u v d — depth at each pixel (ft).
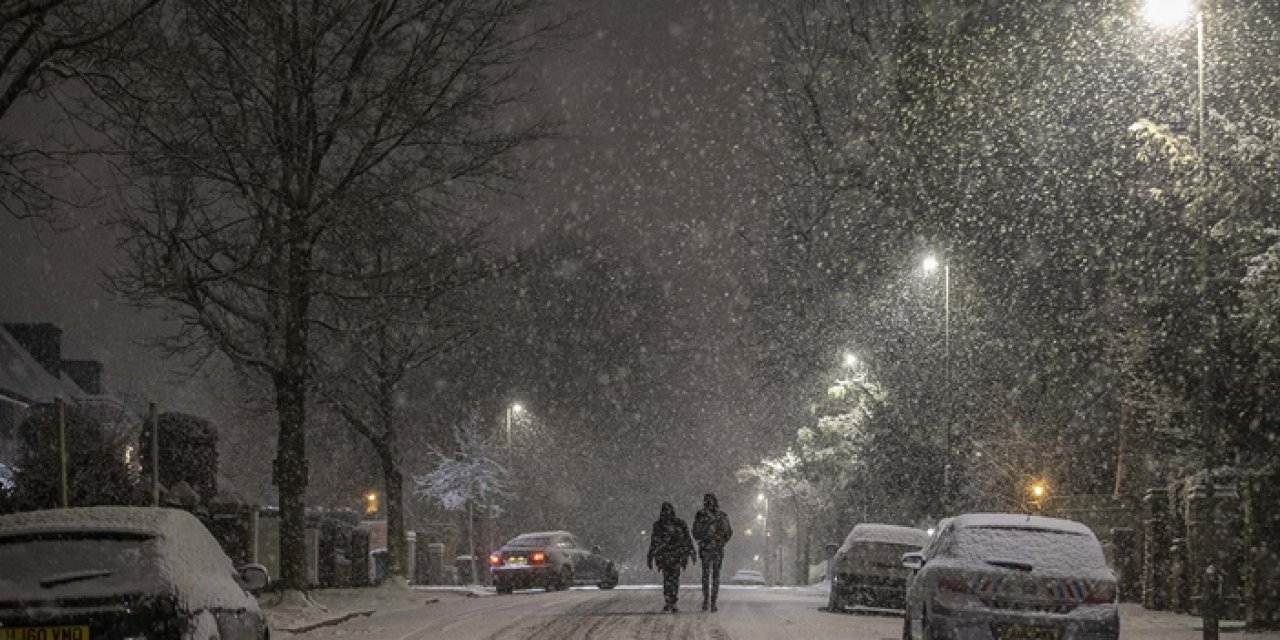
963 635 51.88
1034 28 107.04
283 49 85.15
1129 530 91.45
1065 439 118.73
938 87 114.83
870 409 140.67
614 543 262.47
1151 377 77.66
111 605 35.12
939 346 137.28
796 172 149.28
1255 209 65.67
